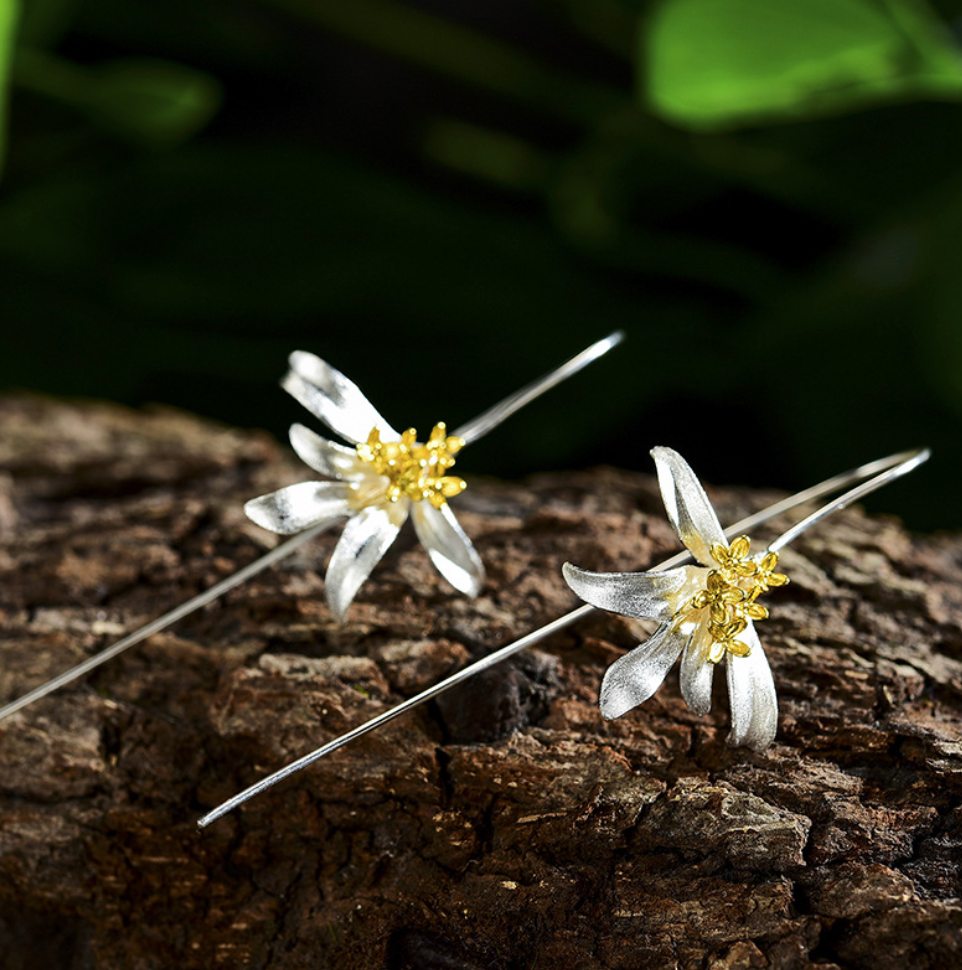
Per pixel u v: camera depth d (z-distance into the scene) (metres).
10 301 0.33
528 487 0.28
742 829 0.24
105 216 0.34
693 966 0.23
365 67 0.44
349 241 0.35
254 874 0.24
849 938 0.23
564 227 0.36
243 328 0.34
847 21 0.28
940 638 0.25
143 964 0.24
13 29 0.30
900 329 0.32
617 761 0.24
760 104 0.28
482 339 0.34
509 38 0.43
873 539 0.27
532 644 0.25
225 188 0.35
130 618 0.26
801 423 0.34
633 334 0.34
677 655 0.24
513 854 0.24
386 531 0.24
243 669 0.25
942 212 0.31
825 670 0.25
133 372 0.33
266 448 0.29
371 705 0.25
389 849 0.24
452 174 0.42
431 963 0.24
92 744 0.25
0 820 0.24
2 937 0.25
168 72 0.35
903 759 0.24
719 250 0.35
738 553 0.24
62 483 0.28
